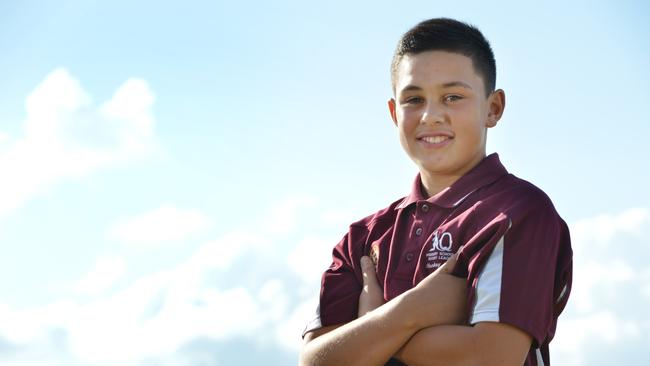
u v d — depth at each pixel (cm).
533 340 212
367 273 239
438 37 240
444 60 237
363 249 249
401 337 214
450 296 214
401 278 230
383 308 219
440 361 209
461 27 243
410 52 243
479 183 233
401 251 235
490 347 205
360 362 217
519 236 215
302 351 236
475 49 241
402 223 240
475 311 209
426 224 233
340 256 254
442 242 226
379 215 251
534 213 219
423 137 238
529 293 210
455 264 218
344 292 245
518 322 206
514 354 206
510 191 226
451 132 236
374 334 216
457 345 207
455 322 213
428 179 244
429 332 213
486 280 211
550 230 220
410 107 242
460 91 236
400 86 244
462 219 225
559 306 225
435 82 236
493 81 249
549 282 215
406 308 214
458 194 233
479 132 240
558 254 226
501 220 215
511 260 212
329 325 242
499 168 236
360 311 233
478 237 217
